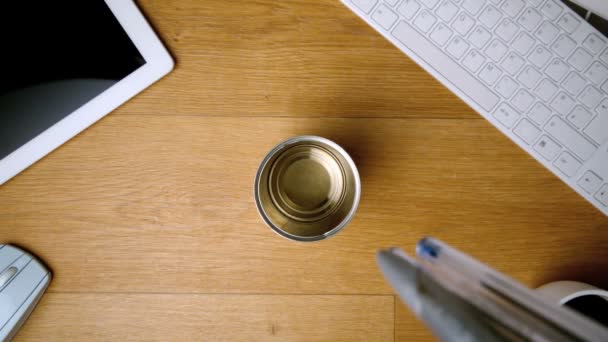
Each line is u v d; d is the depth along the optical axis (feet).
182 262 1.91
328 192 1.85
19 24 1.77
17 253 1.87
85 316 1.91
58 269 1.90
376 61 1.90
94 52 1.82
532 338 1.07
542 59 1.80
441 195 1.90
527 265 1.90
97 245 1.90
